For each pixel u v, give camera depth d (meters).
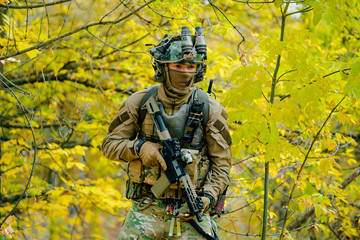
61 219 13.04
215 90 8.22
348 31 8.18
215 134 4.73
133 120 4.77
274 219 8.15
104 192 9.72
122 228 4.84
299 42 5.32
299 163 6.52
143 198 4.74
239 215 7.75
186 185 4.43
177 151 4.47
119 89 9.98
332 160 5.73
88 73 10.45
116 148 4.71
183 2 7.09
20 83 9.55
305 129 5.97
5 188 9.89
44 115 9.34
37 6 6.11
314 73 4.84
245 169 7.82
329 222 8.18
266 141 4.99
